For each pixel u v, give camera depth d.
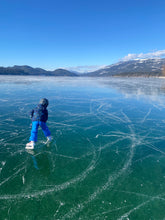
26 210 2.21
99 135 5.17
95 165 3.42
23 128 5.60
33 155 3.77
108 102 11.33
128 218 2.12
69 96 14.01
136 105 10.32
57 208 2.25
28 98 12.34
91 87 23.97
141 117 7.46
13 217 2.09
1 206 2.26
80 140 4.74
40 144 4.39
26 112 7.95
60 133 5.27
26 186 2.68
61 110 8.70
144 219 2.11
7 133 5.10
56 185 2.73
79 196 2.49
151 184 2.84
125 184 2.82
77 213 2.18
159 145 4.50
